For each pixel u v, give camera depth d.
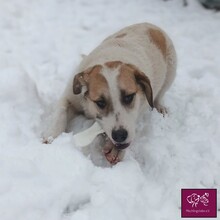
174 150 1.20
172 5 2.21
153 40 1.34
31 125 1.25
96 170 1.07
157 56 1.31
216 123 1.32
